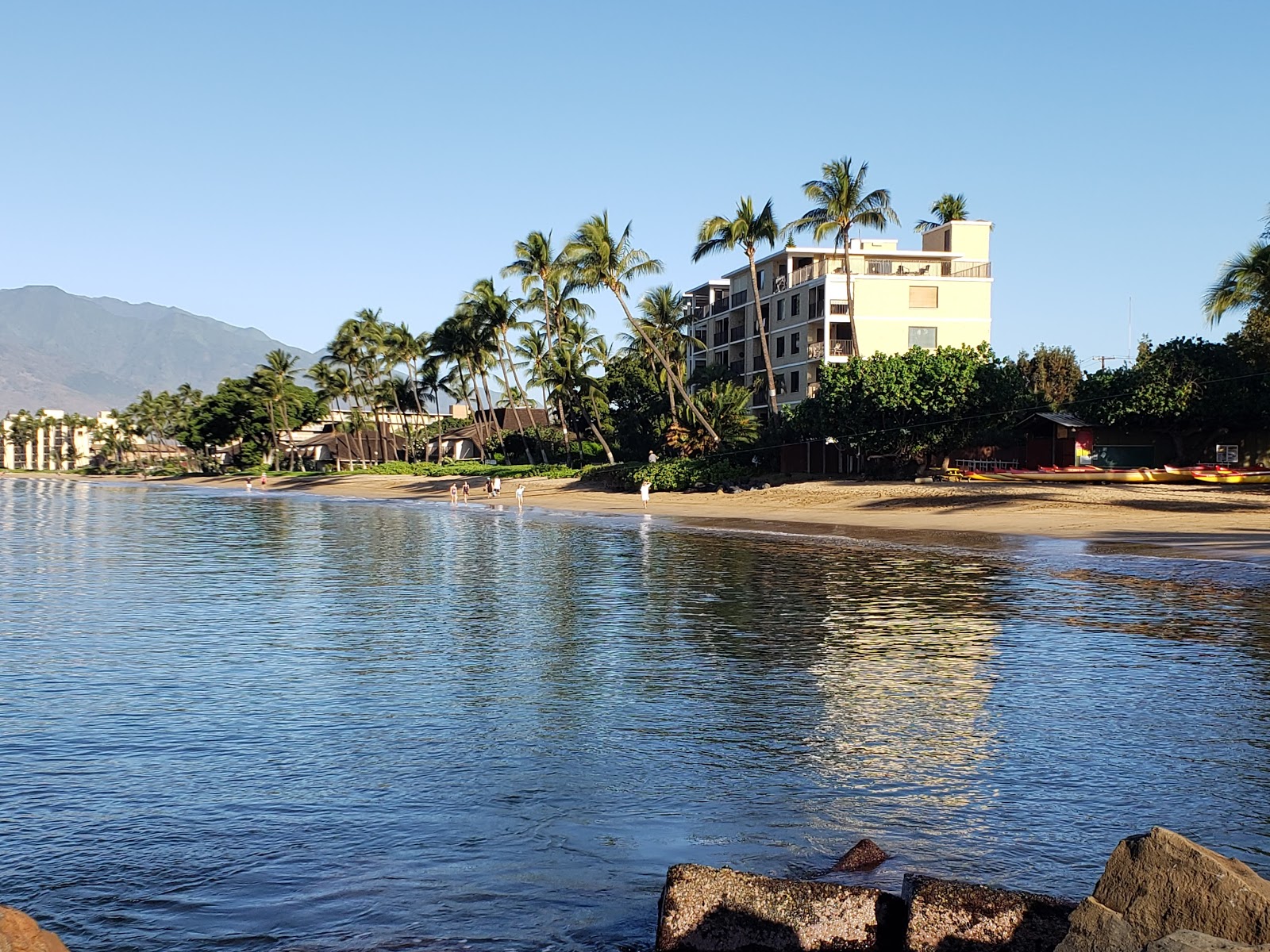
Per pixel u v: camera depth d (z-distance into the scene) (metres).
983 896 5.11
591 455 86.00
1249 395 53.25
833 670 13.58
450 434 123.19
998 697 11.96
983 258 80.31
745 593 21.70
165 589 23.08
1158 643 15.52
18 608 19.81
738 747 9.84
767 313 85.12
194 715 11.23
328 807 8.15
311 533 42.00
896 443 56.19
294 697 12.09
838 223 66.44
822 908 5.41
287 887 6.59
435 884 6.61
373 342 121.81
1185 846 4.49
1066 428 57.00
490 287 88.69
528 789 8.55
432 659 14.41
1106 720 10.88
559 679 13.02
